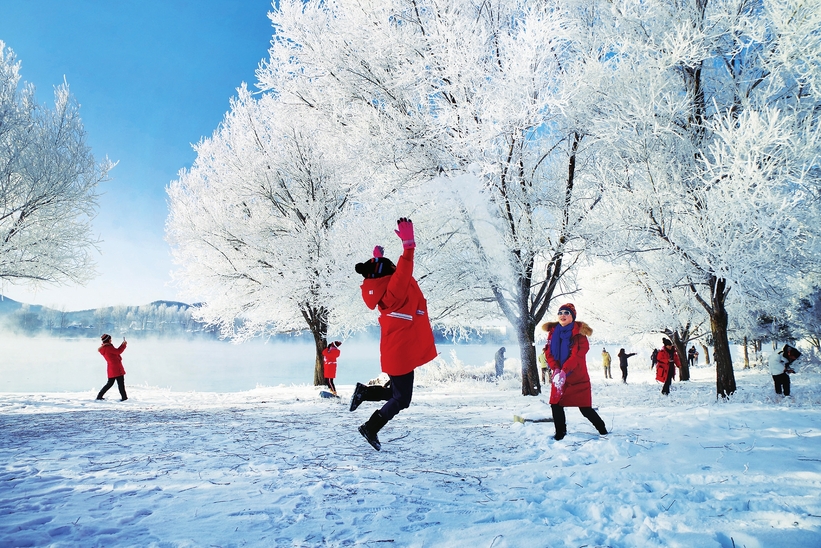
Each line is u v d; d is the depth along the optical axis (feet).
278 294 53.36
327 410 33.68
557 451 17.65
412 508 10.69
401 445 19.57
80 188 53.01
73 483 12.95
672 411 26.22
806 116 31.81
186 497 11.52
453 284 44.57
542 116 38.06
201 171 60.70
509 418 28.04
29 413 31.86
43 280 52.90
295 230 55.93
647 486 12.21
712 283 34.78
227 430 23.66
